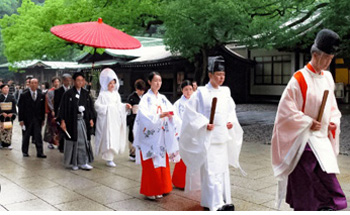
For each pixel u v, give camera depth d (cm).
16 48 1452
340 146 809
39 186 504
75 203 430
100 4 1186
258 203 425
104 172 589
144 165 443
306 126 309
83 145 604
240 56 2141
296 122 310
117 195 463
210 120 377
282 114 319
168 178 451
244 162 654
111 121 625
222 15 970
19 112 713
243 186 497
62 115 599
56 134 797
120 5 1148
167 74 2158
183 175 489
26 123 712
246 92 2216
